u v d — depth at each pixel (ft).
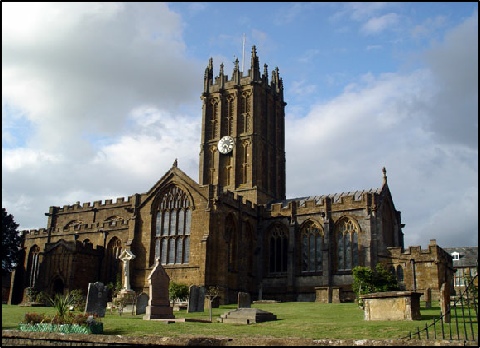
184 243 239.71
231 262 246.88
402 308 112.16
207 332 101.91
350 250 245.86
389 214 267.59
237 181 307.58
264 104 330.13
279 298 257.14
